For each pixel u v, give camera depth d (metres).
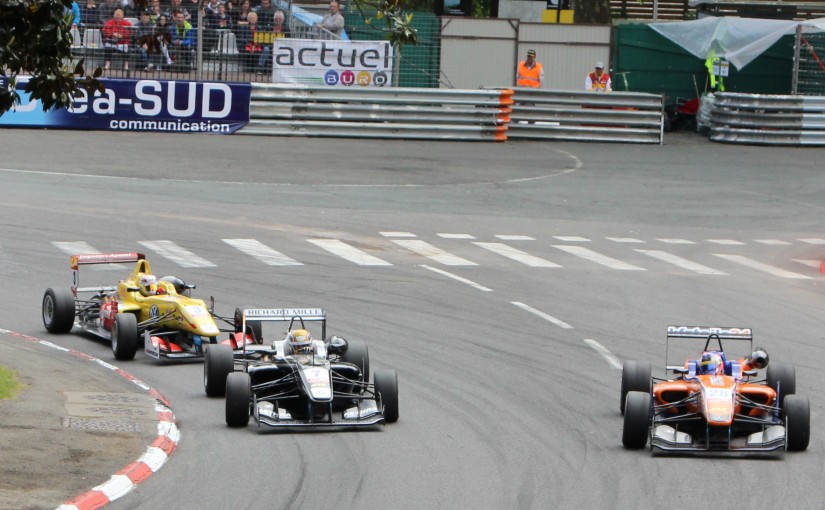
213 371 56.41
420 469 45.91
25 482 41.25
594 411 55.72
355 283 84.06
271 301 77.94
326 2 173.12
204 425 51.91
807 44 173.00
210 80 151.00
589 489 43.53
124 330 62.75
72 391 55.38
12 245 91.19
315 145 145.50
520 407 56.16
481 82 171.12
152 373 61.12
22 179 116.19
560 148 152.25
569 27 172.25
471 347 68.06
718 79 179.12
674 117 175.38
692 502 41.97
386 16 58.28
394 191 119.94
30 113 145.38
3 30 41.41
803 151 156.88
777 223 113.44
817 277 92.38
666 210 116.94
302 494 42.47
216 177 122.38
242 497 41.94
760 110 160.25
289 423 50.31
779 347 69.88
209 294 79.19
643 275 90.50
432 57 169.12
